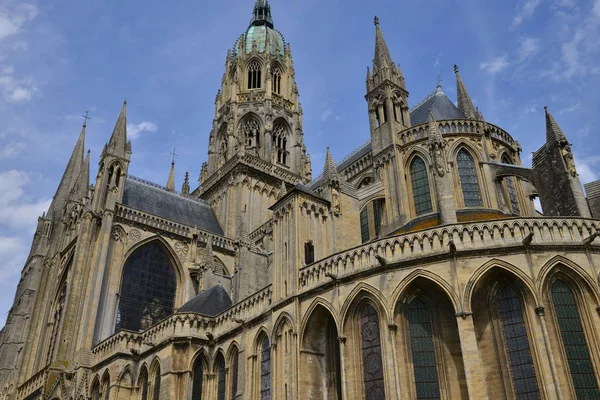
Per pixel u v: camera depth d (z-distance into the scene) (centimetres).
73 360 5884
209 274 6272
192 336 4950
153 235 7144
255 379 4281
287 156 10062
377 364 3469
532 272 3297
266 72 10362
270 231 7288
